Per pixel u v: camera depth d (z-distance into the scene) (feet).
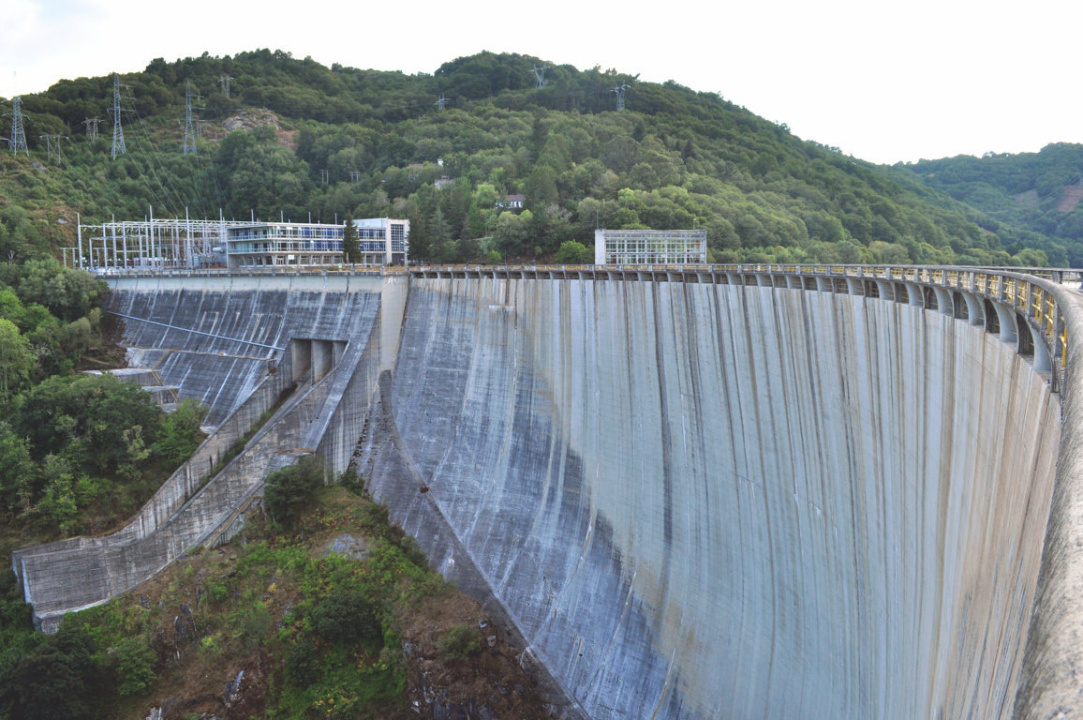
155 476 337.11
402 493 337.11
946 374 149.69
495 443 326.85
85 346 463.83
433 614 278.46
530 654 272.72
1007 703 66.59
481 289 349.00
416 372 368.27
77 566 289.53
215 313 463.42
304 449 346.33
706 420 250.98
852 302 191.42
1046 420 91.20
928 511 153.69
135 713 259.60
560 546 289.74
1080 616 33.53
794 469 215.72
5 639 279.49
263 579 294.87
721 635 233.55
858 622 184.14
